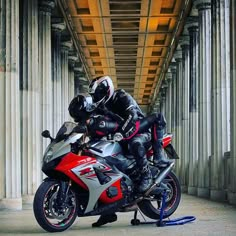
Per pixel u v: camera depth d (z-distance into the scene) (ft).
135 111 29.37
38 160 63.93
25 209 51.26
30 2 63.77
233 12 52.03
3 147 50.70
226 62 64.80
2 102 50.88
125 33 109.19
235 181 50.49
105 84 29.04
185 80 106.32
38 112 64.64
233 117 51.34
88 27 105.60
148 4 92.07
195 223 31.76
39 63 73.92
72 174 27.20
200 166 77.05
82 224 32.04
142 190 29.68
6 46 51.11
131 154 29.96
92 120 28.78
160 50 124.77
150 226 30.25
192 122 92.07
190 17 91.09
